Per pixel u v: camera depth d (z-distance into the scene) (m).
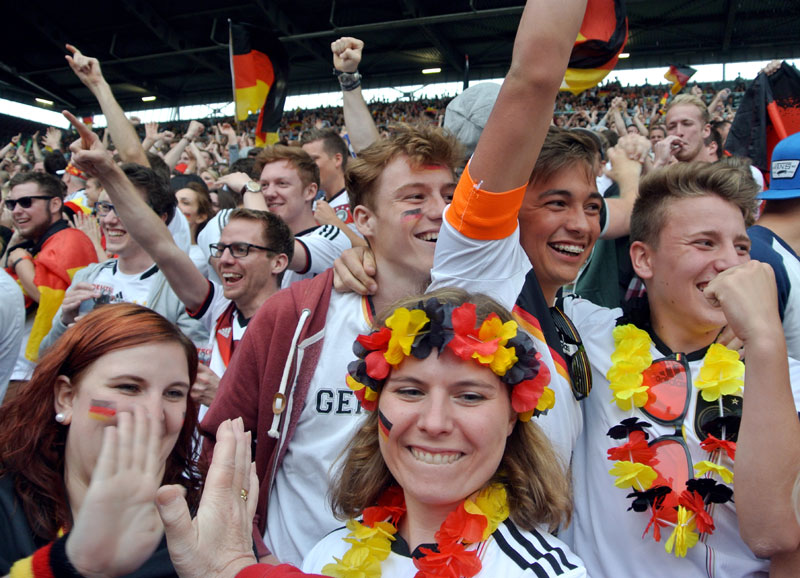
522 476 1.40
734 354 1.64
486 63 26.11
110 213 3.25
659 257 1.74
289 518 1.83
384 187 1.91
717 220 1.65
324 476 1.79
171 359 1.42
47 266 3.72
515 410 1.37
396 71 27.31
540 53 1.33
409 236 1.88
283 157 3.87
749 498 1.38
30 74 28.48
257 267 2.85
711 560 1.54
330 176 4.64
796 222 2.44
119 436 1.11
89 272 3.51
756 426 1.37
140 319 1.43
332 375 1.83
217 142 14.07
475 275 1.61
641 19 21.45
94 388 1.36
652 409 1.68
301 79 28.30
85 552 1.07
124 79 28.62
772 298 1.43
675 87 10.16
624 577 1.62
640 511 1.57
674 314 1.74
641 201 1.81
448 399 1.34
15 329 2.74
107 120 3.70
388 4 21.39
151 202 3.38
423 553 1.33
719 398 1.62
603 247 2.65
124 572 1.09
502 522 1.37
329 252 3.34
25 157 12.78
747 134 3.66
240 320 2.89
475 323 1.35
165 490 1.13
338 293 1.92
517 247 1.63
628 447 1.61
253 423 1.88
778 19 21.20
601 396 1.77
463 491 1.34
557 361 1.67
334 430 1.82
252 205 3.87
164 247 2.66
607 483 1.69
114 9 23.12
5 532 1.32
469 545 1.33
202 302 2.89
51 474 1.39
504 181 1.45
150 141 6.73
